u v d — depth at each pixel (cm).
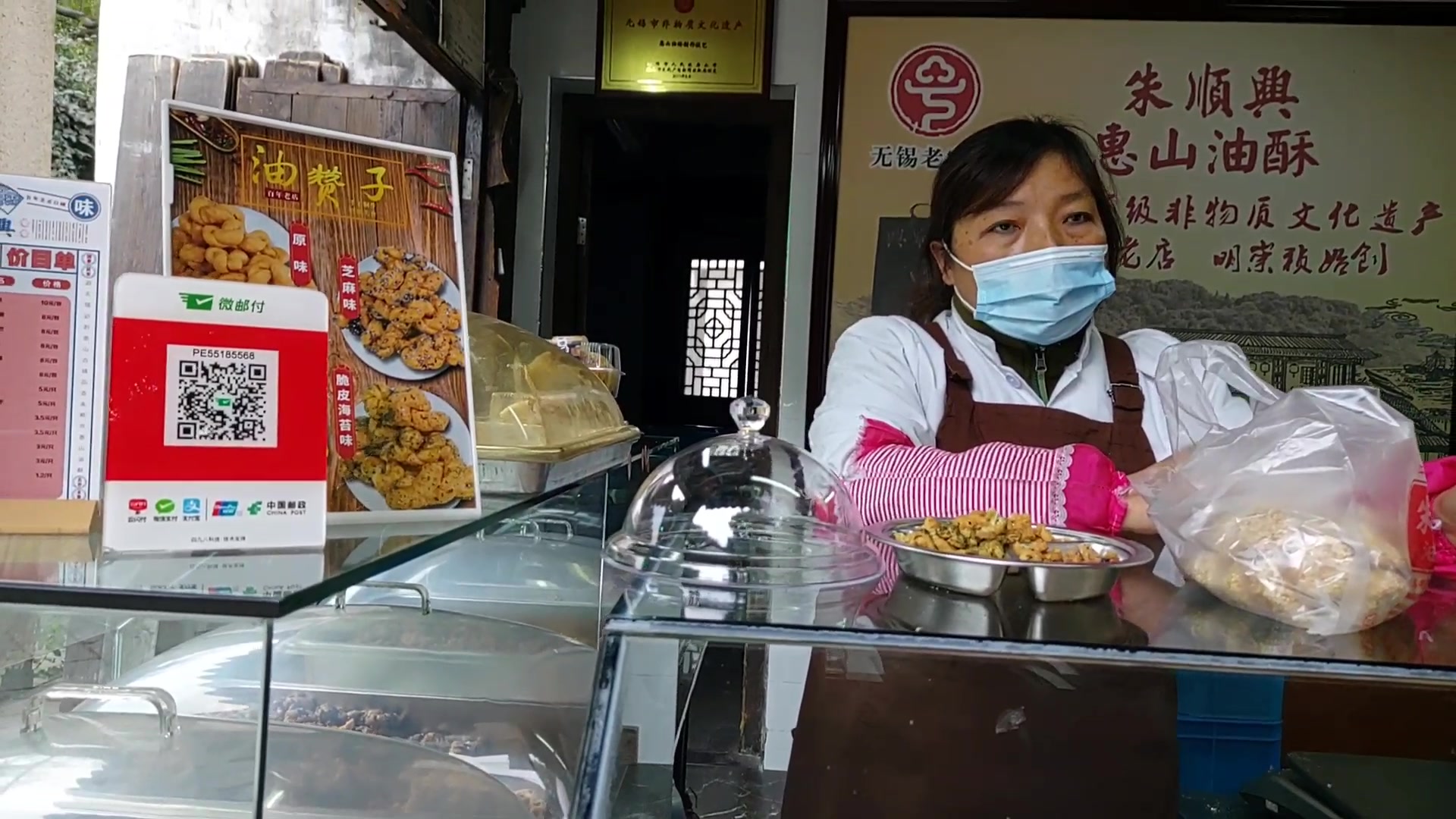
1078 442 163
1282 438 70
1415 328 268
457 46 225
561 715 73
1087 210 171
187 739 56
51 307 63
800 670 76
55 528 61
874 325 177
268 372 60
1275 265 270
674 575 69
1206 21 270
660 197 557
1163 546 90
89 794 51
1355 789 68
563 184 295
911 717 78
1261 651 59
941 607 66
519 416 90
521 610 89
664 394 570
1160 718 76
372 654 75
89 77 139
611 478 113
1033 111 273
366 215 76
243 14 212
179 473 58
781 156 290
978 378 173
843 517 84
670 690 62
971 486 106
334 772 59
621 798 59
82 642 60
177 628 60
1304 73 268
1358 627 62
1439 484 77
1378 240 268
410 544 64
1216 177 271
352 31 216
